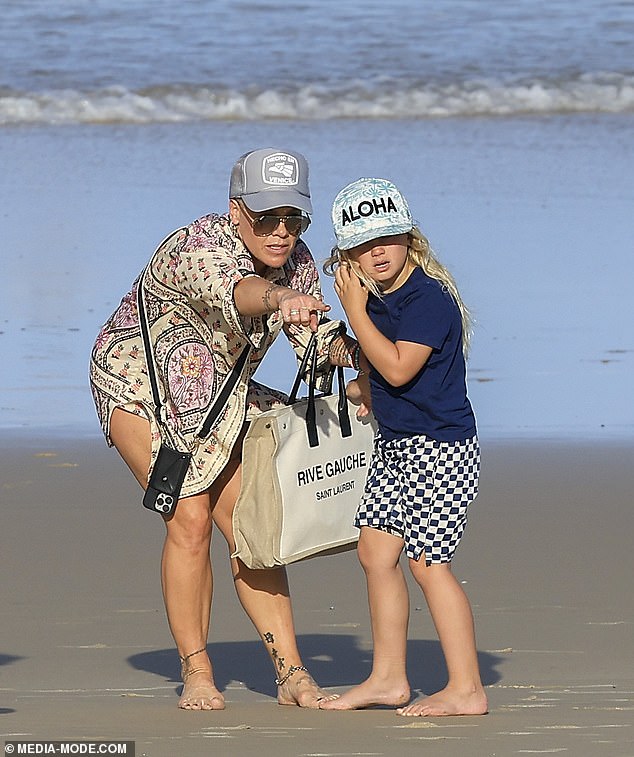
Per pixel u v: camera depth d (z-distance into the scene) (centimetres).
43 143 5138
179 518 1295
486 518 2012
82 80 6009
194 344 1297
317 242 3506
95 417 2625
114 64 6212
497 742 1073
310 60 6344
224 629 1569
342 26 6819
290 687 1284
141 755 1031
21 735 1095
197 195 4178
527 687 1293
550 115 5794
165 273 1284
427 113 5791
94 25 6725
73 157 4853
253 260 1301
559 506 2080
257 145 5009
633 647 1438
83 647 1448
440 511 1238
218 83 6019
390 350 1227
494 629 1504
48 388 2755
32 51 6353
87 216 3975
